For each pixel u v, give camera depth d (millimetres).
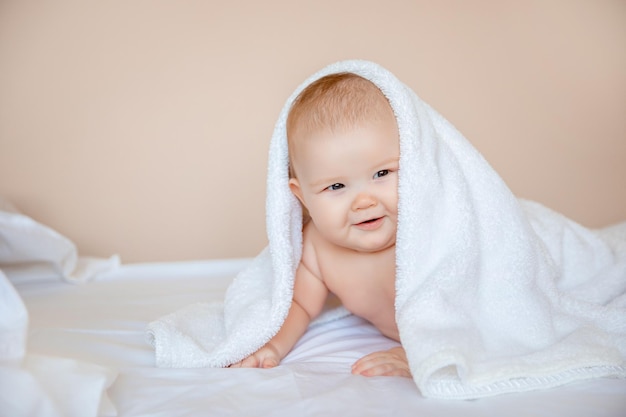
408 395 865
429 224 997
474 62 2246
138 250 2174
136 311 1373
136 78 2121
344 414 801
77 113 2111
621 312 1062
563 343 946
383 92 1008
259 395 871
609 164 2338
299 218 1148
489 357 917
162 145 2150
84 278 1699
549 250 1234
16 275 1690
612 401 827
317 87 1034
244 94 2154
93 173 2137
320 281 1180
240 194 2184
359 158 969
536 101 2289
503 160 2309
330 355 1075
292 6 2152
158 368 1006
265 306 1075
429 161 1001
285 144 1092
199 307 1196
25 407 723
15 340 773
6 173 2109
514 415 791
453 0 2217
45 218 2133
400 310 975
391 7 2189
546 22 2258
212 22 2135
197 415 809
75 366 800
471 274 1004
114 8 2096
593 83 2301
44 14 2072
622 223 1376
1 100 2084
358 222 1005
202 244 2191
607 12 2275
